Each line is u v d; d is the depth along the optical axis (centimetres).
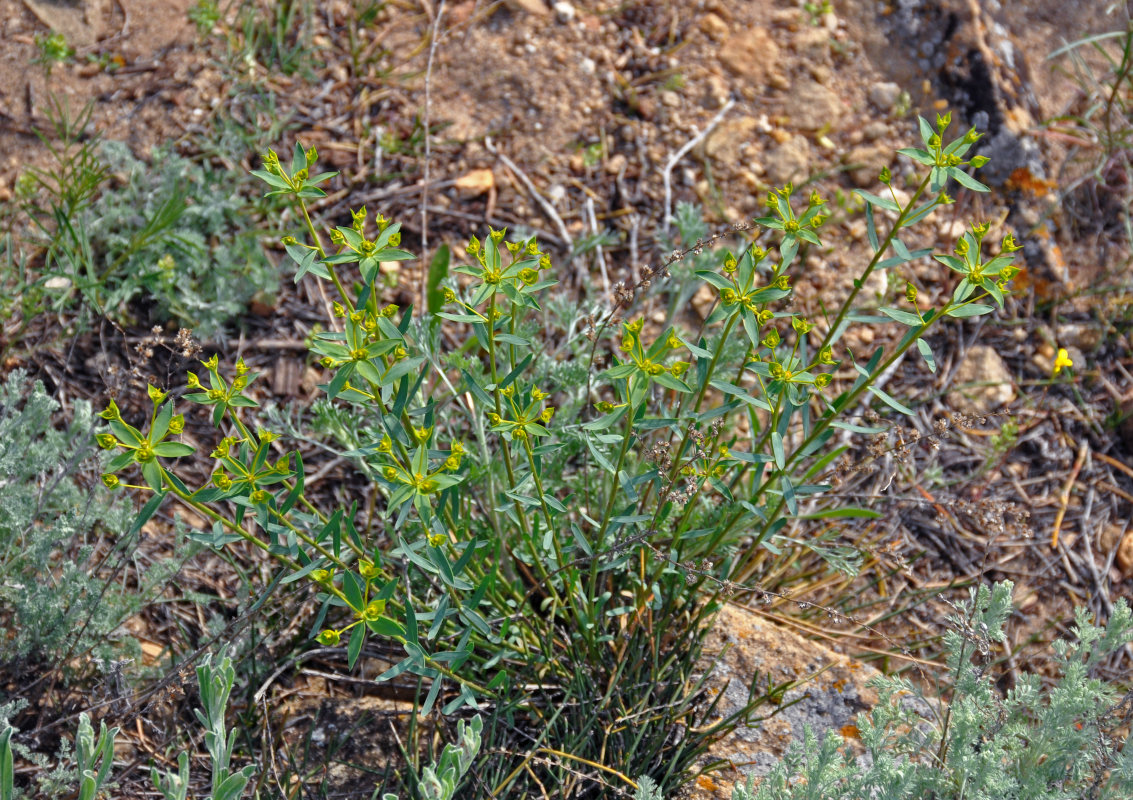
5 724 228
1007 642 334
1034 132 445
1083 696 231
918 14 456
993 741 220
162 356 361
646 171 423
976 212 425
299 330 377
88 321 354
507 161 421
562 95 438
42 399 287
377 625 188
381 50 450
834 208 416
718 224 411
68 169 396
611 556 241
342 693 291
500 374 319
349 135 425
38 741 246
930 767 226
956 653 240
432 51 398
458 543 249
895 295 402
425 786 182
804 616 323
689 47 455
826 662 283
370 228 398
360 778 263
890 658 318
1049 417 390
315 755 268
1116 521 369
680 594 277
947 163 200
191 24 444
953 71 446
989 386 390
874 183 426
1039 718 239
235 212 388
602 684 264
